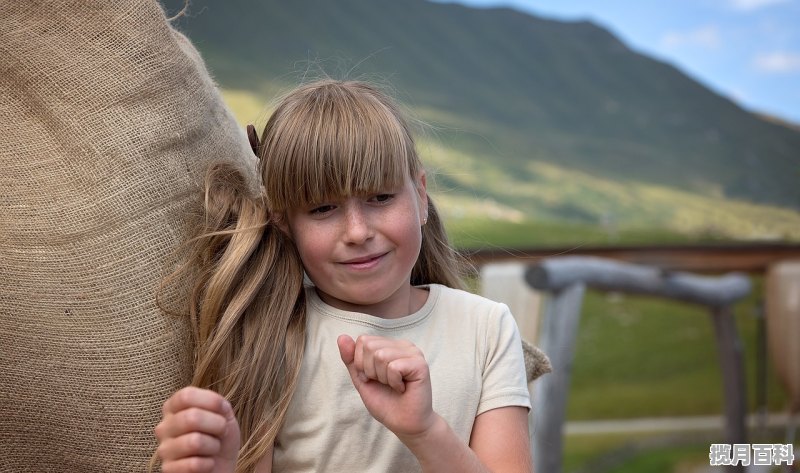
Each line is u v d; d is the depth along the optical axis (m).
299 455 1.22
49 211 1.26
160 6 1.36
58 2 1.28
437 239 1.51
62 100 1.26
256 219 1.28
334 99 1.21
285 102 1.27
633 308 7.32
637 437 5.73
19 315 1.28
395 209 1.19
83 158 1.26
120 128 1.27
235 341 1.24
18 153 1.27
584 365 6.62
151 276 1.27
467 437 1.24
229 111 1.55
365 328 1.25
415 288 1.36
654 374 6.66
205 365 1.22
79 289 1.26
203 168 1.36
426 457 1.05
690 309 7.33
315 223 1.19
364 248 1.18
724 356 5.11
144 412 1.28
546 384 3.69
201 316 1.25
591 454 5.40
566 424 6.02
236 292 1.24
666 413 6.15
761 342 5.52
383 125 1.19
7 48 1.27
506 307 1.33
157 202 1.28
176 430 0.95
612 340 6.96
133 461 1.31
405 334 1.26
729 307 5.06
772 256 5.18
